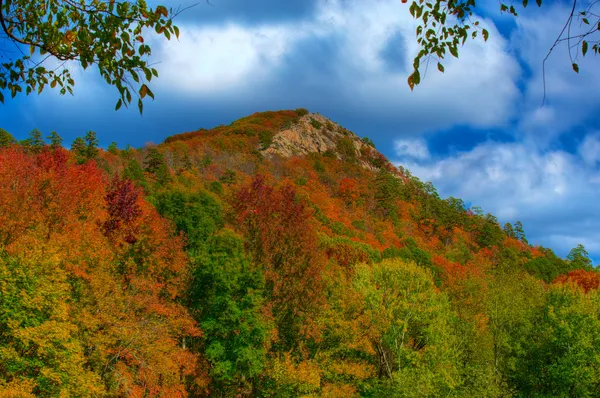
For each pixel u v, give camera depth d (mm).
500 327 41625
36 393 21281
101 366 25656
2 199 28766
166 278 34969
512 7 4965
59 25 5180
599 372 33844
